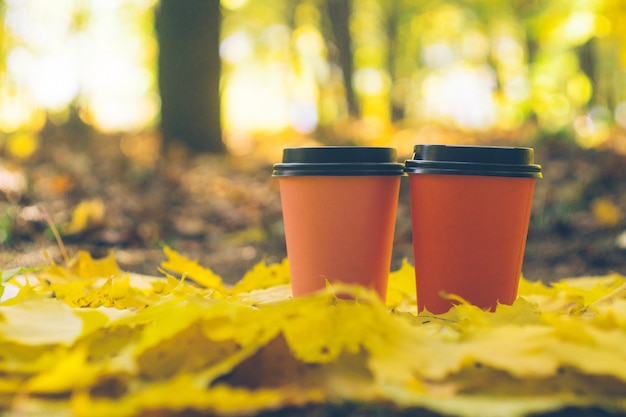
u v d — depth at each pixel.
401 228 1.51
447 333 0.53
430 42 6.47
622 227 1.40
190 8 2.66
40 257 1.12
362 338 0.48
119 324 0.52
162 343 0.50
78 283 0.67
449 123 4.92
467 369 0.48
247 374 0.49
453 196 0.63
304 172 0.63
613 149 2.04
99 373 0.46
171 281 0.70
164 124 2.68
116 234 1.35
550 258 1.23
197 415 0.45
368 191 0.63
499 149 0.63
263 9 6.26
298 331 0.49
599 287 0.68
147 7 5.25
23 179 1.74
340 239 0.63
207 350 0.50
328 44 5.95
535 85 3.02
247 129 6.39
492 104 5.08
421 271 0.65
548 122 3.01
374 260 0.64
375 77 6.99
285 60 7.00
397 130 4.55
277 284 0.77
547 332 0.49
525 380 0.47
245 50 7.00
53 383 0.45
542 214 1.53
